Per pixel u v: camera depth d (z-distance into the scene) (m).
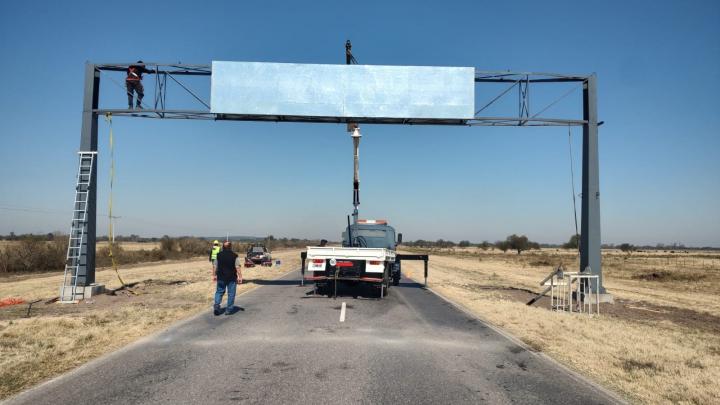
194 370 7.16
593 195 17.61
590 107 17.81
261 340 9.38
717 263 61.38
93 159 16.83
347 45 20.78
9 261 33.03
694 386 6.90
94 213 16.97
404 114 17.69
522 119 17.94
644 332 11.40
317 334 10.09
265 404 5.73
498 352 8.80
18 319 11.38
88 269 16.50
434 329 11.02
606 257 83.94
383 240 21.70
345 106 17.66
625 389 6.69
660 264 58.75
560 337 10.31
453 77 17.83
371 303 15.67
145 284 21.52
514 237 109.69
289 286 21.41
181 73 18.00
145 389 6.24
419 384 6.66
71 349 8.39
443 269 40.69
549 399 6.16
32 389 6.18
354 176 22.45
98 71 17.62
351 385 6.54
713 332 12.27
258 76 17.59
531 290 22.03
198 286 20.23
